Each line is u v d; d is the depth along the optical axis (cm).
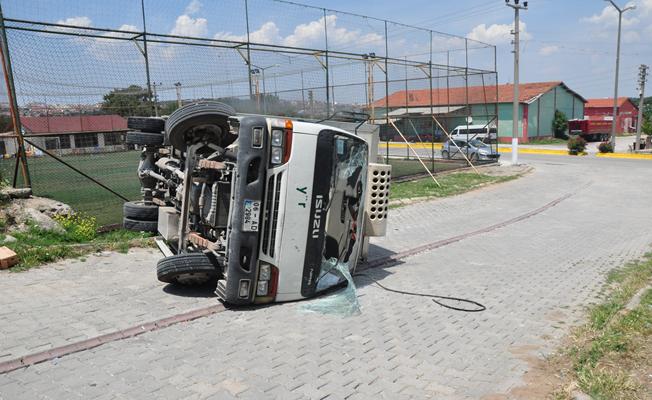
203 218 659
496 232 1171
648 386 425
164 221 773
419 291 716
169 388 412
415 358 495
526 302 680
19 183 1033
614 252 993
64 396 393
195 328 545
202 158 677
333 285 693
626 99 7806
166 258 628
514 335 562
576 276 816
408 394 422
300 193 611
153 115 1123
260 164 584
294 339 526
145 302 609
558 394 416
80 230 884
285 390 418
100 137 1417
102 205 1299
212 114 730
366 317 604
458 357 500
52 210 927
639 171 2489
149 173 878
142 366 450
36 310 564
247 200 581
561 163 2906
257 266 600
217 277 651
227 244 594
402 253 934
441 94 3092
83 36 998
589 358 482
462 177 2136
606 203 1623
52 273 704
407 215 1340
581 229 1223
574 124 5372
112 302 604
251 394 409
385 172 770
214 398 400
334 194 675
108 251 822
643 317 590
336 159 661
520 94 5178
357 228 728
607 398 403
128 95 1088
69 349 473
